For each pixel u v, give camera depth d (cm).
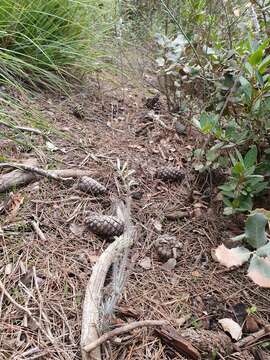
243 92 174
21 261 145
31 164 188
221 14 242
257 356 129
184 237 170
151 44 311
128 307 136
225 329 135
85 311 128
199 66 216
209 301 144
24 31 247
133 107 267
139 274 150
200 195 193
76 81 272
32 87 248
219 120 184
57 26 255
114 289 132
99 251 154
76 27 269
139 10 327
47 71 253
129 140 229
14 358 116
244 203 166
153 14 330
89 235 160
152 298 141
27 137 203
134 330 129
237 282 154
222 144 172
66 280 141
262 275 109
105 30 295
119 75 298
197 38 228
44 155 196
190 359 125
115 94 278
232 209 167
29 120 205
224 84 182
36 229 157
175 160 218
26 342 121
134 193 186
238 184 162
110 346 123
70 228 162
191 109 230
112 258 146
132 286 144
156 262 156
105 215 169
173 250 161
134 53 321
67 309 132
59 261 148
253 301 147
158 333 128
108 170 197
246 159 163
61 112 238
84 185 180
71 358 118
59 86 245
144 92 288
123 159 209
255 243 119
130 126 245
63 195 177
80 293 137
